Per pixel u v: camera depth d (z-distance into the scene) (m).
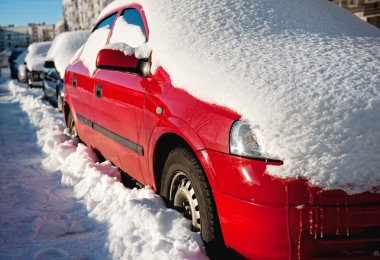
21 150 4.89
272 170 1.62
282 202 1.60
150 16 2.77
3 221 2.72
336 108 1.70
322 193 1.58
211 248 1.92
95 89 3.34
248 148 1.69
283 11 2.79
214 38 2.34
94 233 2.45
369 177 1.59
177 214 2.20
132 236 2.21
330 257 1.62
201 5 2.70
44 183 3.52
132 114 2.61
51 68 8.73
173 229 2.12
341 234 1.60
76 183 3.42
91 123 3.61
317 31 2.58
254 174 1.65
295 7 2.92
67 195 3.22
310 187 1.59
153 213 2.27
